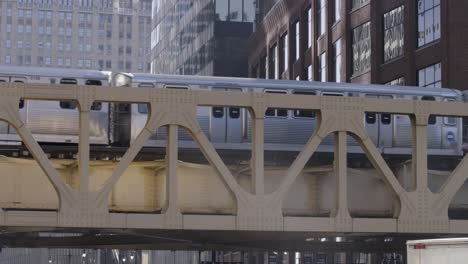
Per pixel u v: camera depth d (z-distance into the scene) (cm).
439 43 5938
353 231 2925
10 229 2986
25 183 2992
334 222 2912
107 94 2772
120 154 3969
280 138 4072
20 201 2981
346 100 2919
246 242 3856
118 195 3080
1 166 2980
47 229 2969
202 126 4009
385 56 6756
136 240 3709
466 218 3675
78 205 2742
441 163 4375
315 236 3356
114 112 3903
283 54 9600
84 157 2758
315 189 3228
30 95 2723
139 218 2786
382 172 2948
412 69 6272
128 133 3903
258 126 2855
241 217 2838
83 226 2741
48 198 3002
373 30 6831
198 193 3103
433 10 6075
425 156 2984
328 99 2903
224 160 4203
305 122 4106
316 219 2897
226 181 2839
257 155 2859
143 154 3934
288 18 9281
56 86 2745
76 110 3825
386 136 4188
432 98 4259
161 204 3106
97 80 3844
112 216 2767
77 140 3828
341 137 2917
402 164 3494
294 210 3203
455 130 4278
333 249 4172
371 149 2942
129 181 3102
